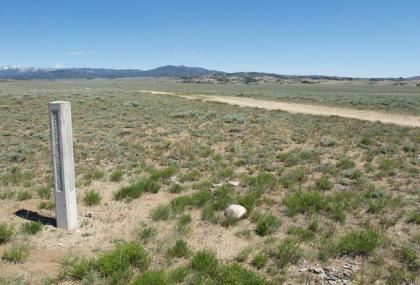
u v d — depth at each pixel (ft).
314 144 64.23
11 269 21.47
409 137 72.90
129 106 130.21
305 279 20.98
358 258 23.58
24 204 33.47
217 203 32.32
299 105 156.46
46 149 60.18
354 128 84.02
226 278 20.21
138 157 54.03
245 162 49.75
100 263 21.38
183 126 84.94
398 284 20.63
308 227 27.96
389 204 32.83
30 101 137.28
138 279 19.71
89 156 54.80
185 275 20.79
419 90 381.40
